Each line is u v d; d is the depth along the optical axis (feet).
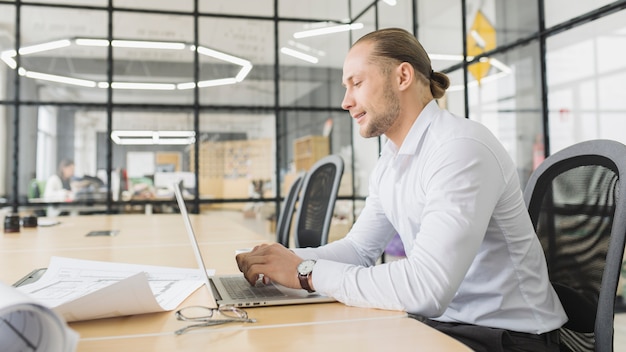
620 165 3.25
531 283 3.54
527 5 12.97
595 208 3.48
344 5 21.08
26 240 6.33
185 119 19.76
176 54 19.70
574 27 11.55
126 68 19.27
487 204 3.14
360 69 3.74
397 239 15.78
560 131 12.04
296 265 3.09
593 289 3.40
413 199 3.62
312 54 20.79
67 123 18.78
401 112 3.75
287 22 20.57
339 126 20.99
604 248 3.34
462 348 2.02
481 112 14.89
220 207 19.93
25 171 18.40
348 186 20.77
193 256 4.76
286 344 2.06
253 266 3.17
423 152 3.56
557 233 3.84
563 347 3.64
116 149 19.17
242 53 20.20
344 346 2.05
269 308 2.74
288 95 20.57
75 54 18.89
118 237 6.70
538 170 4.22
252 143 20.26
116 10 19.12
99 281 3.21
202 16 19.84
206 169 19.85
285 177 20.44
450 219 3.00
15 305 1.46
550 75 12.32
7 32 18.35
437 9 17.03
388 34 3.75
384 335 2.21
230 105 20.07
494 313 3.54
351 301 2.79
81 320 2.37
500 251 3.54
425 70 3.81
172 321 2.40
